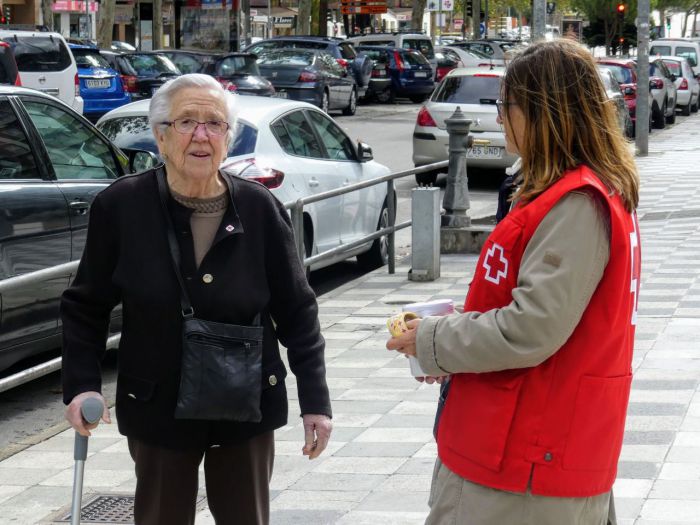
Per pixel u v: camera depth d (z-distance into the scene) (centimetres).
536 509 263
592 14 6519
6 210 650
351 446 566
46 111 716
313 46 3350
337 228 1027
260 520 348
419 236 1030
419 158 1778
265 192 347
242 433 337
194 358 326
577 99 266
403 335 278
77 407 334
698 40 4872
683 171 1961
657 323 790
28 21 4731
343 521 465
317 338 355
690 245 1157
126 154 829
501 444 263
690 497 471
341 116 3378
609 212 258
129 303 333
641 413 588
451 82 1766
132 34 5691
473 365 262
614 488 484
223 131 338
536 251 259
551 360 262
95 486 538
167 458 334
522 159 274
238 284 334
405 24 9262
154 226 334
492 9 9550
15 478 552
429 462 539
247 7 3938
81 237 704
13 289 574
